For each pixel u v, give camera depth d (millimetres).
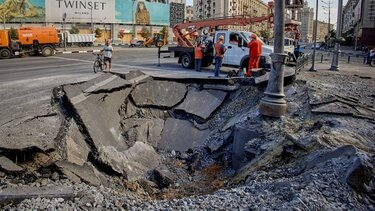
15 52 30531
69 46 54688
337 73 18547
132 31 82875
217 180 7609
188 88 11703
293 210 3996
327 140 6395
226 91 11461
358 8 75625
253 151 7531
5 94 11672
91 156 7422
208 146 9352
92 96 9086
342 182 4590
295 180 4910
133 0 81562
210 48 19531
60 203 4656
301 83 12633
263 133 7910
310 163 5547
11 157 5988
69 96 8414
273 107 8406
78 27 73938
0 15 64562
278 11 8125
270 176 5629
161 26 87875
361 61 32625
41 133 6852
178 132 10289
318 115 8531
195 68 19281
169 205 4668
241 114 10047
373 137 6969
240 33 18734
